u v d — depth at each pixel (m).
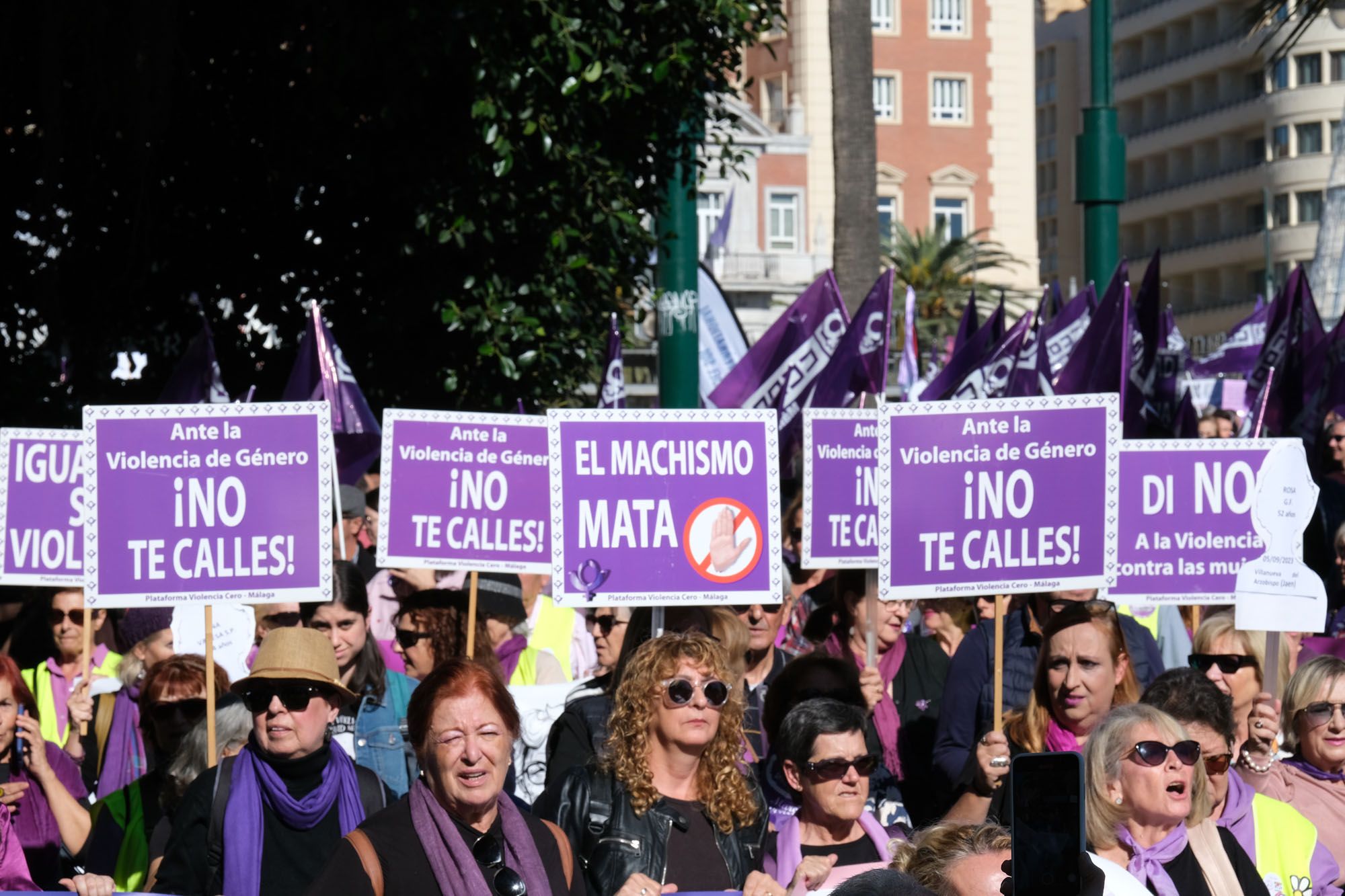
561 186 28.75
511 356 29.61
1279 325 28.67
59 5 27.73
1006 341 24.28
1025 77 152.25
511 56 27.38
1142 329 31.52
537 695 18.83
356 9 27.20
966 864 9.86
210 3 29.64
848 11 40.94
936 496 16.75
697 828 13.01
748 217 130.38
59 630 19.03
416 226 28.67
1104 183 36.53
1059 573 16.69
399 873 11.23
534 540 18.69
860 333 25.34
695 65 29.80
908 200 150.62
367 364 31.52
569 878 11.96
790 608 20.31
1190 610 23.89
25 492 18.02
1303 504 16.39
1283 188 182.12
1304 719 15.23
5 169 30.22
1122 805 12.32
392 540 18.52
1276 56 28.94
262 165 30.94
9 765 15.12
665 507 16.36
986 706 17.72
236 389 32.53
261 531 16.03
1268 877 13.65
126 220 31.25
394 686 16.91
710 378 39.97
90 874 12.91
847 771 13.45
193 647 18.45
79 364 31.67
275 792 12.78
